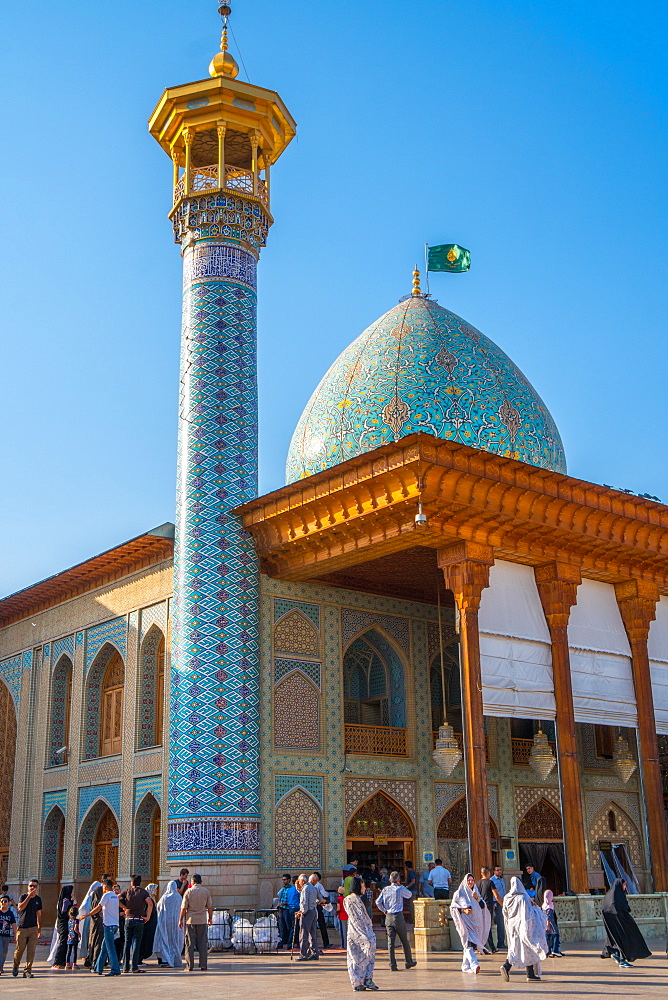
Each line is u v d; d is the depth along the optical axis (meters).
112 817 21.41
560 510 16.77
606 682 18.27
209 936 15.64
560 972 11.52
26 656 25.19
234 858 16.55
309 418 19.06
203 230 20.03
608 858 22.14
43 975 13.50
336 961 13.82
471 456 15.52
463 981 10.78
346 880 16.38
